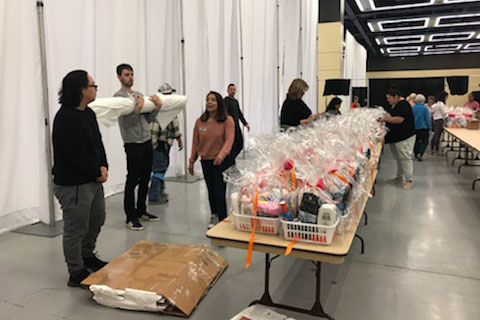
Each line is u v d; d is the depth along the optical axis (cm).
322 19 1086
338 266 280
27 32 336
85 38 397
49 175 348
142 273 240
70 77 222
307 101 989
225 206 335
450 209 427
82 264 248
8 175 336
